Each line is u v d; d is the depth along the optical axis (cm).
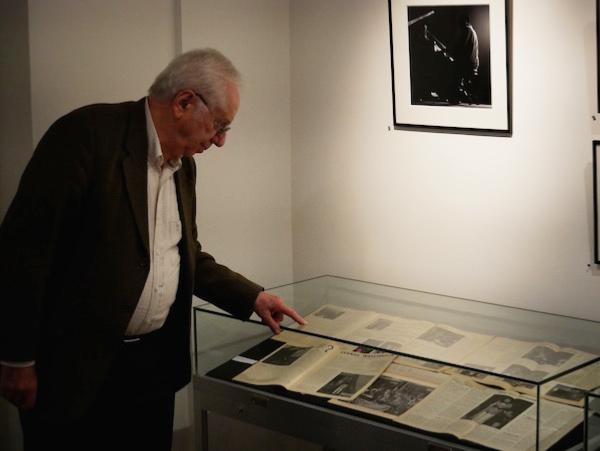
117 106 237
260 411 284
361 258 350
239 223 357
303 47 355
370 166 340
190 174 258
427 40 309
